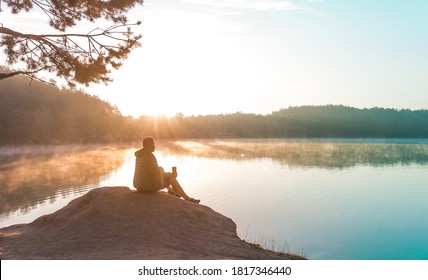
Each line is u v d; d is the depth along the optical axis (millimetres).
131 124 140125
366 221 18812
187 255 7332
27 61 11180
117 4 11211
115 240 7902
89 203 9461
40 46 11133
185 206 9570
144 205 9125
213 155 65062
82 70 10930
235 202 22422
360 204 23188
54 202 21766
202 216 9602
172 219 8922
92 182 29828
